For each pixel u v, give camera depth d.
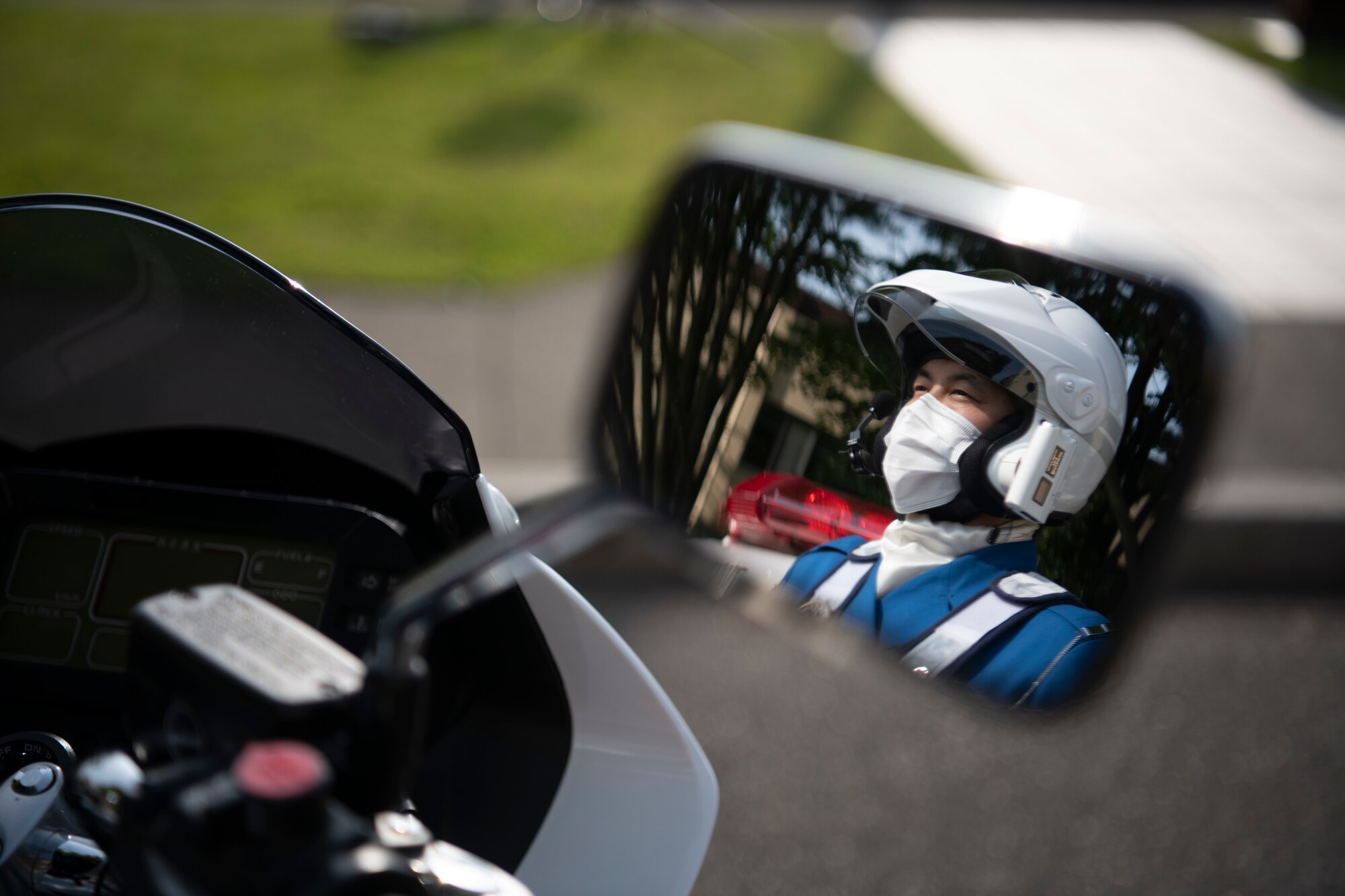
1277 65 9.69
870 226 1.12
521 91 7.91
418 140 6.80
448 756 1.16
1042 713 1.01
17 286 1.22
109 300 1.22
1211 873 2.42
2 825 1.01
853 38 9.98
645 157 6.71
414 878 0.67
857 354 1.10
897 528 1.06
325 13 9.82
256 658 0.75
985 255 1.03
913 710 2.83
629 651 1.19
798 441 1.14
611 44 9.22
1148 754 2.73
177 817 0.66
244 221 5.34
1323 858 2.46
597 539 0.77
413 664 0.68
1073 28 10.71
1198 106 8.52
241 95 7.53
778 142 1.27
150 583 1.21
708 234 1.33
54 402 1.33
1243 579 3.38
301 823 0.63
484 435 3.66
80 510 1.24
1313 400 4.15
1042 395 0.97
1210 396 0.94
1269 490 3.45
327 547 1.20
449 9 10.12
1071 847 2.47
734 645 3.02
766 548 1.15
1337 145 7.79
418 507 1.26
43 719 1.19
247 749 0.65
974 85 8.79
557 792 1.14
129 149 6.37
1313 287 5.35
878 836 2.49
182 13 9.56
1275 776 2.68
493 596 1.15
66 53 8.25
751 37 9.62
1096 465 0.96
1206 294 0.94
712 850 2.44
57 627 1.21
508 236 5.35
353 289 4.63
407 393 1.13
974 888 2.37
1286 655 3.10
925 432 1.03
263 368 1.21
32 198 1.16
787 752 2.70
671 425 1.25
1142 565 0.98
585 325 4.45
